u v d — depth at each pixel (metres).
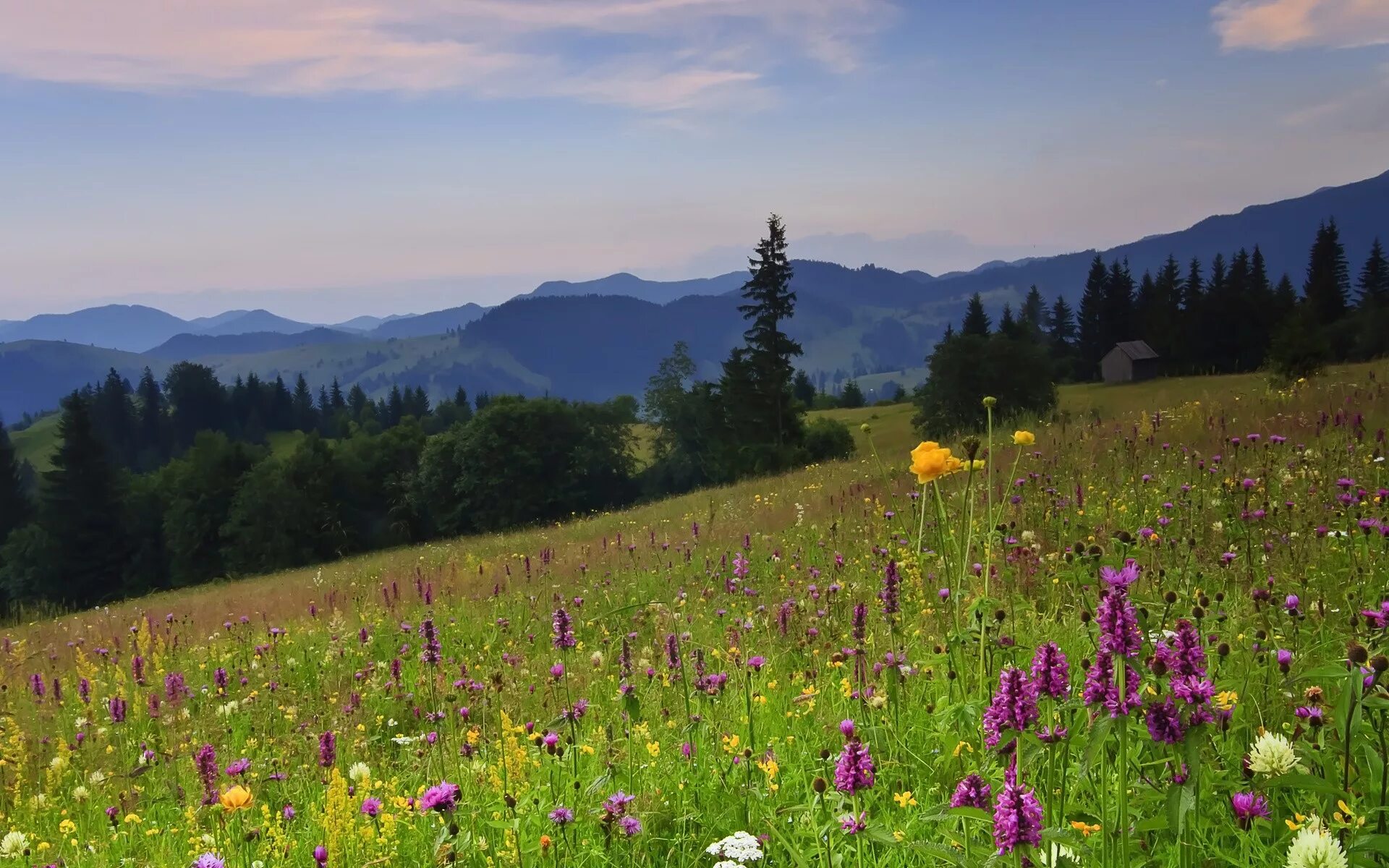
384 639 9.23
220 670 6.97
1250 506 6.52
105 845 4.26
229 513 70.81
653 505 27.59
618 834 3.21
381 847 3.52
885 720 3.69
